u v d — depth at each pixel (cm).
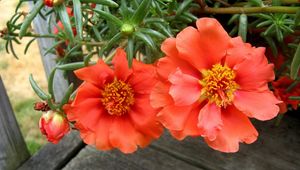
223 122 22
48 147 34
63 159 33
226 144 22
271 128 32
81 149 33
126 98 24
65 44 33
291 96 26
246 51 22
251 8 25
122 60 23
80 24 22
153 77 23
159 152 32
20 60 60
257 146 31
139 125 24
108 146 24
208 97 22
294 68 23
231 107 22
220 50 22
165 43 21
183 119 22
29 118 52
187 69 22
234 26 29
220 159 31
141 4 23
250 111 22
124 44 25
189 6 27
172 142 32
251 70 22
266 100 22
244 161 30
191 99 21
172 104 21
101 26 29
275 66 28
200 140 32
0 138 33
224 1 28
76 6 22
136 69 23
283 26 25
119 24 23
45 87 55
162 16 25
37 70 58
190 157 31
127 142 24
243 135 22
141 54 31
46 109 24
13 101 54
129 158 32
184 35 21
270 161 30
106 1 23
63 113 24
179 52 21
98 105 24
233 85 22
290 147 31
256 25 27
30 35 28
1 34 30
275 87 27
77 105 23
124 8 23
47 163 33
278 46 28
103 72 23
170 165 31
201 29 21
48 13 28
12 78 57
